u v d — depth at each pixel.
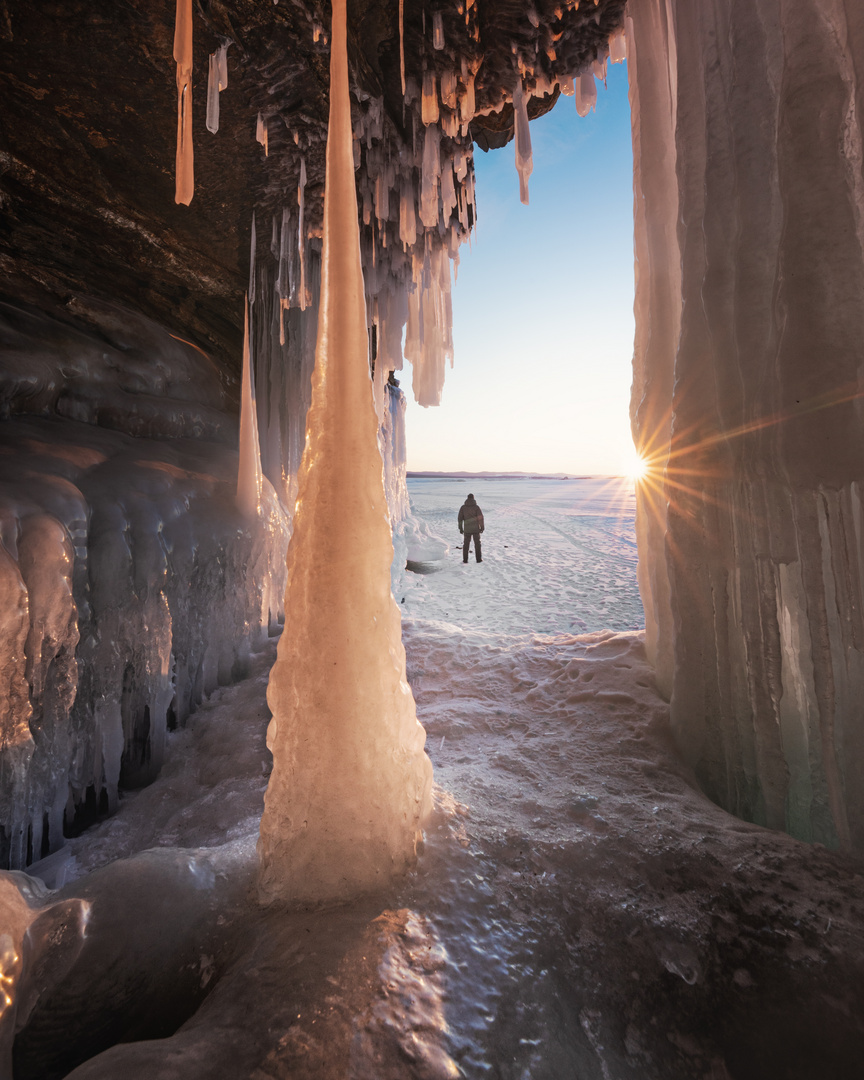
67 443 2.76
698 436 1.81
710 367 1.80
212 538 3.00
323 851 1.25
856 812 1.48
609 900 1.26
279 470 5.58
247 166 3.80
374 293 4.96
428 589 7.32
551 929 1.18
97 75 3.04
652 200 2.26
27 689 1.82
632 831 1.51
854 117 1.42
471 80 3.30
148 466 2.98
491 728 2.35
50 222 4.07
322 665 1.28
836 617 1.58
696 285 1.85
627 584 7.69
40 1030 0.97
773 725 1.56
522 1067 0.90
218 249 4.81
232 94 3.13
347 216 1.31
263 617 3.62
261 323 5.53
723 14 1.73
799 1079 0.96
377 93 3.24
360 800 1.27
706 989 1.07
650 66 2.25
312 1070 0.82
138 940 1.12
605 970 1.11
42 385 2.88
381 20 2.88
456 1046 0.90
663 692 2.39
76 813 2.19
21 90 3.16
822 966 1.08
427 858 1.36
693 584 1.88
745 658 1.73
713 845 1.44
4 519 1.87
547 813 1.62
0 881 1.17
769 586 1.55
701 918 1.21
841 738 1.53
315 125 3.40
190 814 1.98
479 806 1.65
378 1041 0.88
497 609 6.22
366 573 1.32
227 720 2.69
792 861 1.38
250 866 1.39
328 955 1.04
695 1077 0.96
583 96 3.44
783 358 1.50
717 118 1.74
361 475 1.33
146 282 4.88
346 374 1.32
